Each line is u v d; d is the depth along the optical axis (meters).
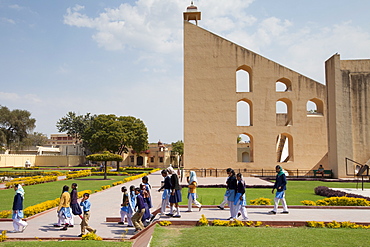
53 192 19.69
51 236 9.14
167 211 11.39
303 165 31.34
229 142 31.42
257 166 31.17
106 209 13.34
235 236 7.55
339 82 27.55
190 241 7.25
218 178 27.88
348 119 27.12
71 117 77.88
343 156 26.73
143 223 9.86
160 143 77.00
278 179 10.80
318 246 6.66
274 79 32.16
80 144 79.00
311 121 31.86
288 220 9.38
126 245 7.86
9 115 58.81
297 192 17.84
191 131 31.59
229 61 32.31
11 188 23.06
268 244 6.81
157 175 36.69
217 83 32.09
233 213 9.47
